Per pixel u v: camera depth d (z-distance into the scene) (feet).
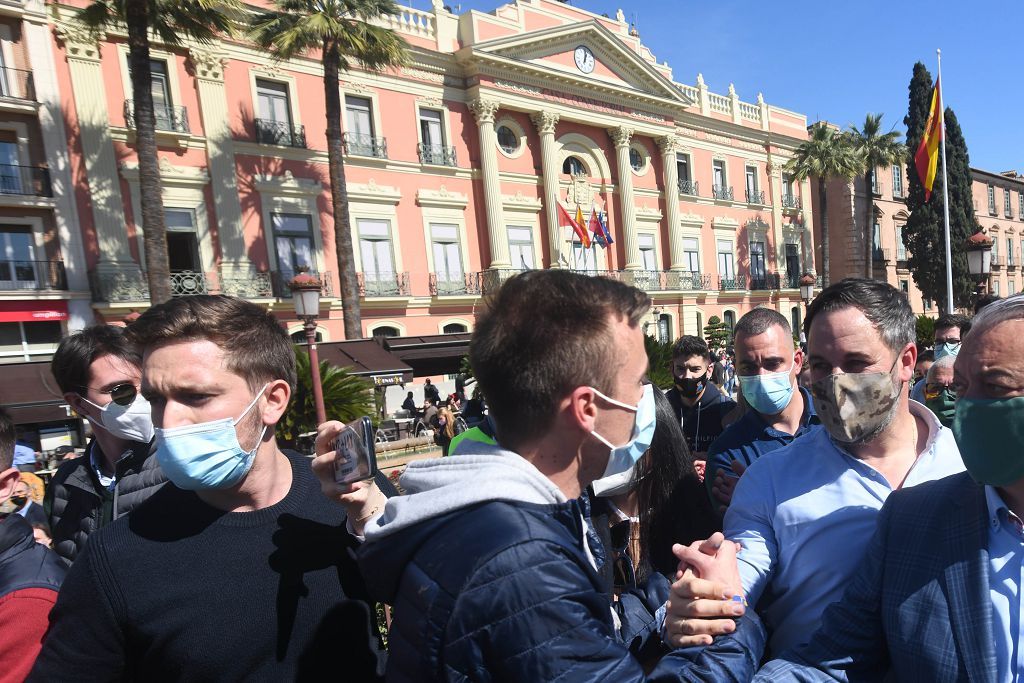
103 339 7.74
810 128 113.29
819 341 5.53
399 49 52.60
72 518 8.36
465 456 3.88
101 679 4.47
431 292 68.64
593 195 83.30
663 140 89.76
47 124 48.21
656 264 89.76
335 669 4.91
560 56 78.07
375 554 3.75
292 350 5.59
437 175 70.08
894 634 4.28
